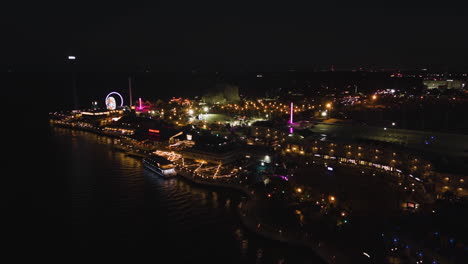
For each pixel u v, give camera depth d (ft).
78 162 398.83
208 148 373.81
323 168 309.63
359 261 180.14
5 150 456.04
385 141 354.33
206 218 255.29
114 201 286.66
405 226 193.98
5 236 234.17
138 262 204.74
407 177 274.57
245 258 206.59
